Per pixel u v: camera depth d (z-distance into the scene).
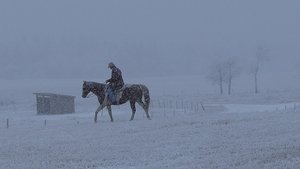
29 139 24.20
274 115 28.44
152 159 16.17
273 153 15.01
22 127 32.69
